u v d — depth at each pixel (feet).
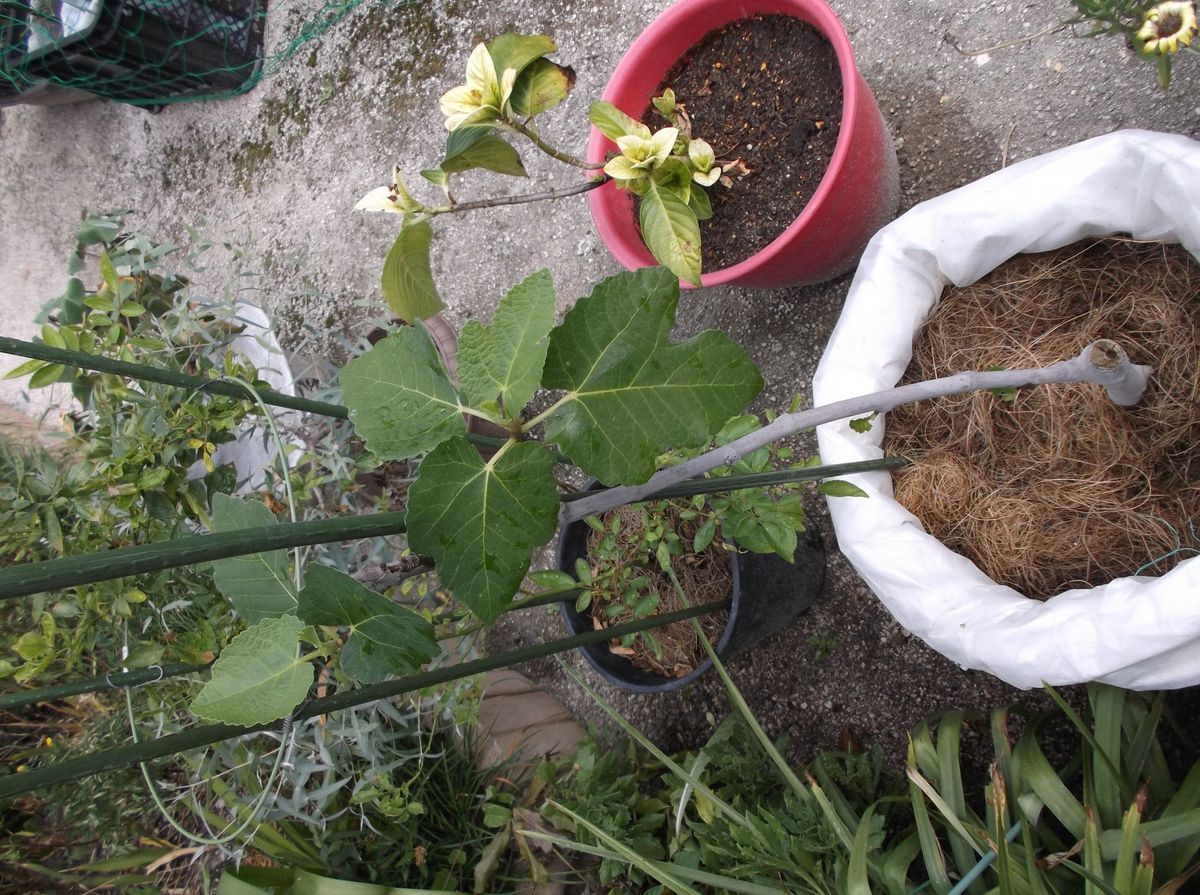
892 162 5.15
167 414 4.66
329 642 2.61
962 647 4.12
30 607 5.08
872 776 5.23
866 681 5.66
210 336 5.50
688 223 3.98
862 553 4.40
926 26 5.47
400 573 3.07
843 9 5.74
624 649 5.84
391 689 3.14
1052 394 4.48
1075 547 4.37
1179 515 4.18
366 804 5.44
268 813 4.57
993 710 4.95
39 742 6.08
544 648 3.91
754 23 5.10
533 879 5.38
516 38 3.61
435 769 5.85
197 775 4.78
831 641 5.80
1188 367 4.17
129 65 8.74
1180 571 3.51
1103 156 4.01
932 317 4.82
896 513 4.41
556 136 6.97
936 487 4.68
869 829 4.15
